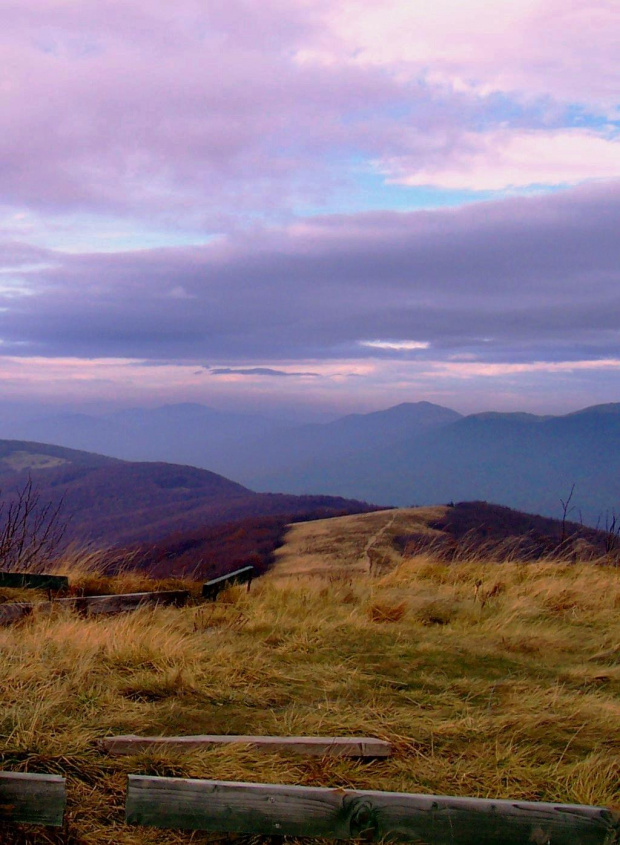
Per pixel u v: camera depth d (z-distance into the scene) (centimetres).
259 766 389
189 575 976
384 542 4084
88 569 927
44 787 315
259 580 1041
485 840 319
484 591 943
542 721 480
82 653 548
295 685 545
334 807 320
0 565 881
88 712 448
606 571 1128
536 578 1050
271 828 318
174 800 319
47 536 966
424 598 861
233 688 521
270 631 709
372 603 822
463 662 641
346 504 12988
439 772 399
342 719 468
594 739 461
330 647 661
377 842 317
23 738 390
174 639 612
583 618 842
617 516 1293
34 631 616
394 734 443
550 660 663
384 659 636
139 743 399
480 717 484
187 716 464
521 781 395
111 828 333
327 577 1078
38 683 480
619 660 671
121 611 774
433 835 319
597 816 322
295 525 6925
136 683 507
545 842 319
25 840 317
